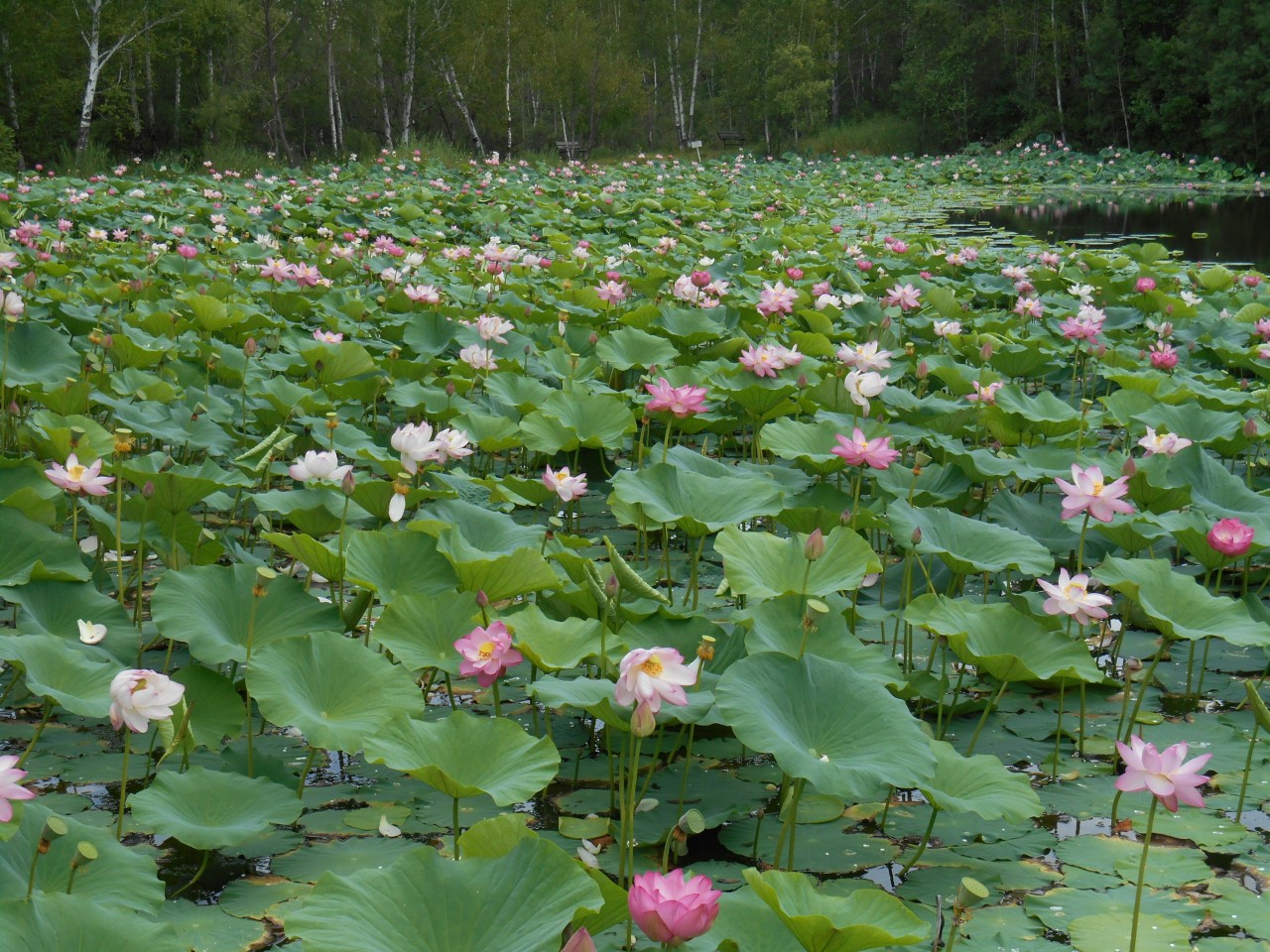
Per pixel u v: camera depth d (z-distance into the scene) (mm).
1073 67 41938
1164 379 6840
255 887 2672
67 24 28766
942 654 4035
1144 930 2582
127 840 2852
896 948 2479
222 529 5117
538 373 7121
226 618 3383
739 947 2146
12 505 3785
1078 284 11539
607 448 5766
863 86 54156
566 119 44344
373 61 39844
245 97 34656
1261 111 34406
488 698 3795
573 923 2045
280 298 8852
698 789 3260
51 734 3434
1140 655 4328
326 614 3469
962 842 3021
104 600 3502
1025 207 27812
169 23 30875
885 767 2613
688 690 3037
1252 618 3842
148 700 2600
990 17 43594
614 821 3045
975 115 44219
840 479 6012
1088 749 3592
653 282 11125
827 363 7480
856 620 4340
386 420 6914
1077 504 3730
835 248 15508
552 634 3260
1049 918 2641
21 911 1939
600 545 5250
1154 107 38844
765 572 3586
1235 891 2770
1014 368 7660
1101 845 2992
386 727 2621
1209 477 5105
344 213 18062
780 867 2859
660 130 49875
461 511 4164
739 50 46781
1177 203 28703
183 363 6566
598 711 2854
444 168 29844
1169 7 38312
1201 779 2264
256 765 3148
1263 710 2688
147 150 33688
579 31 41188
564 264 11719
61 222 11633
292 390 5980
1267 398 6746
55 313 7223
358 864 2770
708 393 6223
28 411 6098
